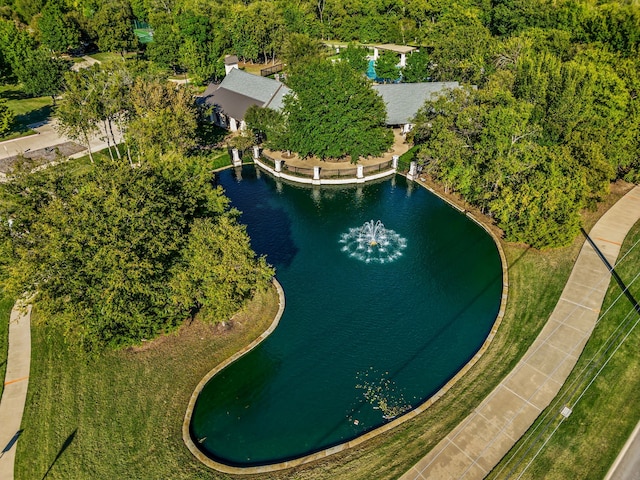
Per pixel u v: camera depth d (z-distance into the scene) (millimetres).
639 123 57062
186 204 39562
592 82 59188
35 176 38844
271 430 33000
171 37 103562
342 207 60094
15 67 93938
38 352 37500
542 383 34406
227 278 35750
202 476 29500
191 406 34344
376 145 66188
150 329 36125
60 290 31516
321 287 46062
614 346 36688
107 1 137625
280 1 134875
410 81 88812
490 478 28328
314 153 67062
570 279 44188
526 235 47781
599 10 88812
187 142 62375
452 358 38312
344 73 64250
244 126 77438
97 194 33531
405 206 60094
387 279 47094
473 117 55375
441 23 106500
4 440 30688
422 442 30859
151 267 32688
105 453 30359
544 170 49312
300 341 40094
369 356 38625
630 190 59594
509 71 70812
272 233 54750
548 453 29578
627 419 31250
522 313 41375
